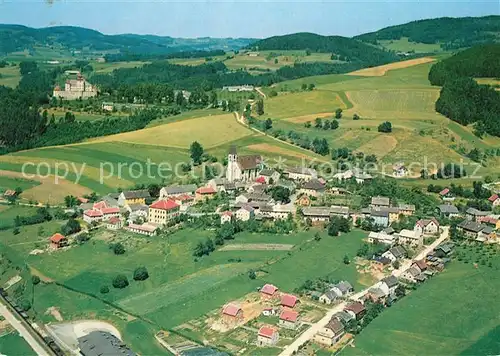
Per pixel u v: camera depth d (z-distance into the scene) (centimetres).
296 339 18562
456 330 19088
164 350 17938
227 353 17575
